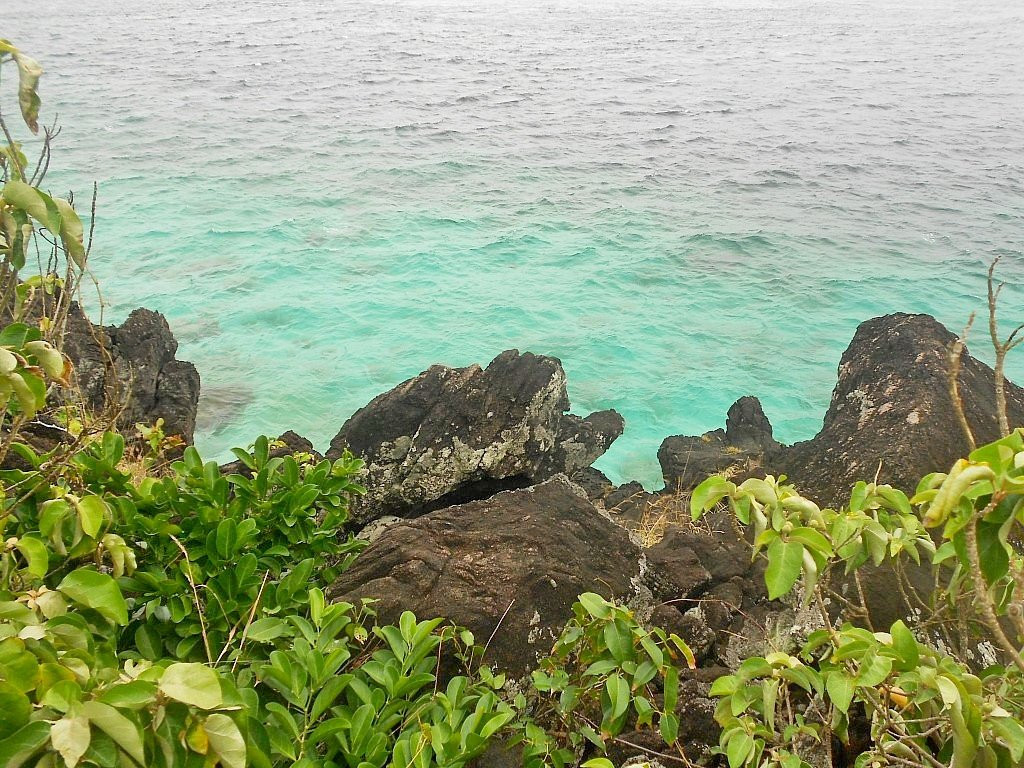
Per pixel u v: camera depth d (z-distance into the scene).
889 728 3.36
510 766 3.78
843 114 49.31
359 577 4.86
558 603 4.80
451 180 31.69
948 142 41.31
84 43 72.44
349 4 135.62
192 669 2.04
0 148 3.34
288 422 14.13
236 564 4.36
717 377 16.48
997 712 2.60
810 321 19.28
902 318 9.22
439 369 8.87
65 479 4.48
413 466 8.27
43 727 1.87
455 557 5.00
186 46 74.19
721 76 65.50
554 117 47.03
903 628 2.71
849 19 116.25
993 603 2.75
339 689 3.61
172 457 9.23
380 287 20.23
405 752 3.29
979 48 84.56
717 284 21.47
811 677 3.06
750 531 6.98
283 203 27.00
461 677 3.96
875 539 3.47
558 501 5.77
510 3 144.88
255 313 18.22
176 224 24.08
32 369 2.90
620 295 20.59
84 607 2.89
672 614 5.11
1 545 3.07
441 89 55.91
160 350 11.07
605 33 97.81
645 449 14.05
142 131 37.28
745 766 3.35
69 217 3.03
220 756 2.04
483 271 21.83
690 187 31.91
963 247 24.88
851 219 27.84
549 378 8.94
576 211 27.86
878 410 7.94
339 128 41.06
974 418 7.53
